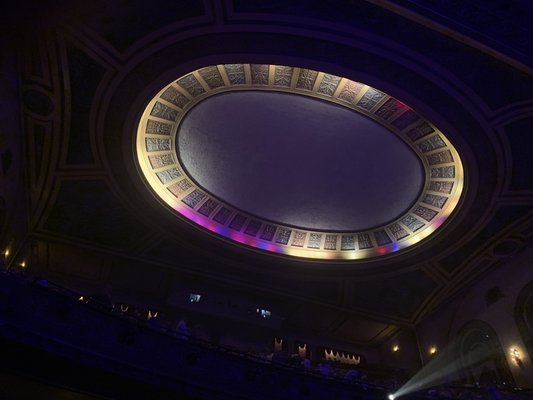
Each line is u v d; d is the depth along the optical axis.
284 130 15.68
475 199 14.58
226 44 10.94
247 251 18.23
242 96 14.13
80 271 18.48
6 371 7.04
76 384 7.65
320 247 19.88
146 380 8.55
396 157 15.70
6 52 10.33
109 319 9.05
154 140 15.09
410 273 18.59
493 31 9.12
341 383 11.23
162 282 19.28
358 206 18.27
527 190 13.96
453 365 18.38
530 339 15.40
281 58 11.17
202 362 9.79
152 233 17.12
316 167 17.12
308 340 22.09
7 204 13.16
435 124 12.39
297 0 9.66
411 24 9.70
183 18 10.25
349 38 10.36
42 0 9.25
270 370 10.58
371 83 11.56
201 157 16.64
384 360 22.38
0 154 11.84
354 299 20.08
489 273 17.83
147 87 12.05
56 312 8.28
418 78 11.16
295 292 19.92
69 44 10.73
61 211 15.66
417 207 17.17
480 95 11.24
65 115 12.59
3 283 7.80
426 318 20.77
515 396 12.16
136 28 10.46
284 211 19.05
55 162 13.92
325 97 13.71
